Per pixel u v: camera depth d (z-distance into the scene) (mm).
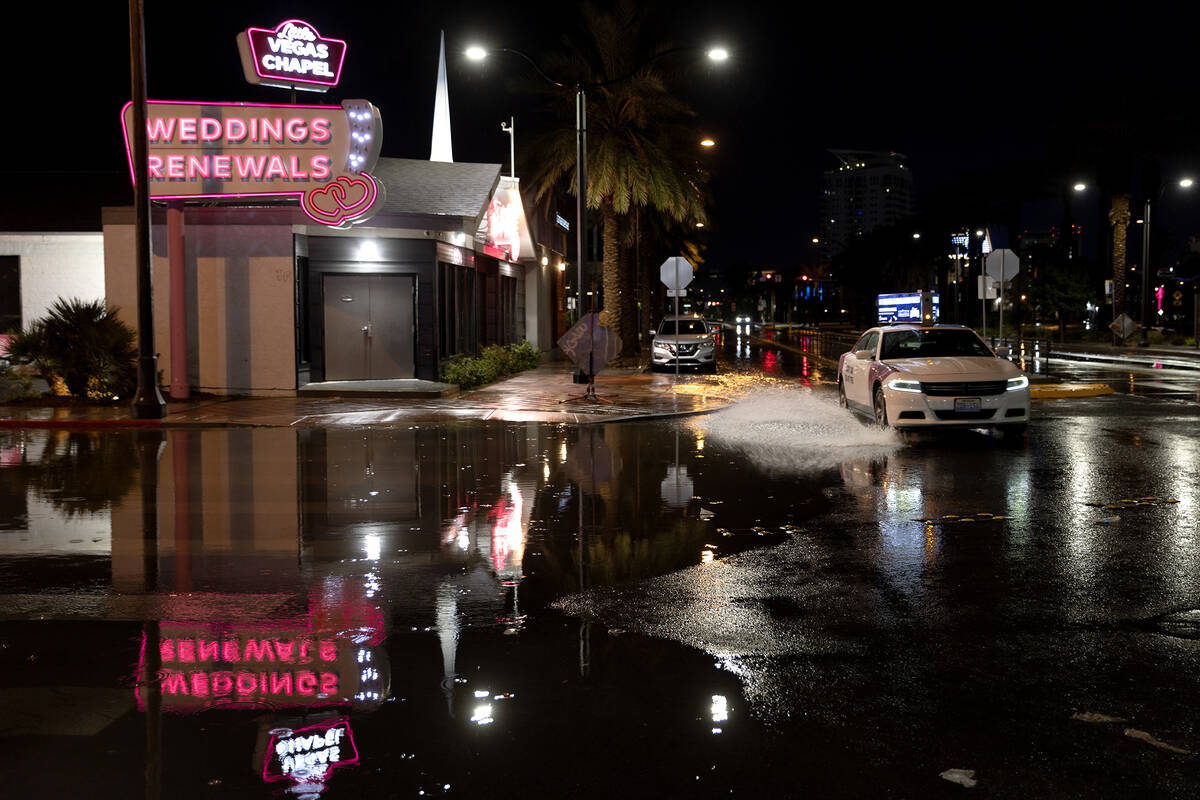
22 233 26812
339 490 11133
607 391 24859
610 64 32125
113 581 7188
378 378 24844
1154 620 6133
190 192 21625
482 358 28719
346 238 24141
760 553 7977
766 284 176875
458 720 4594
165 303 23188
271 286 22875
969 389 14758
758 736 4410
